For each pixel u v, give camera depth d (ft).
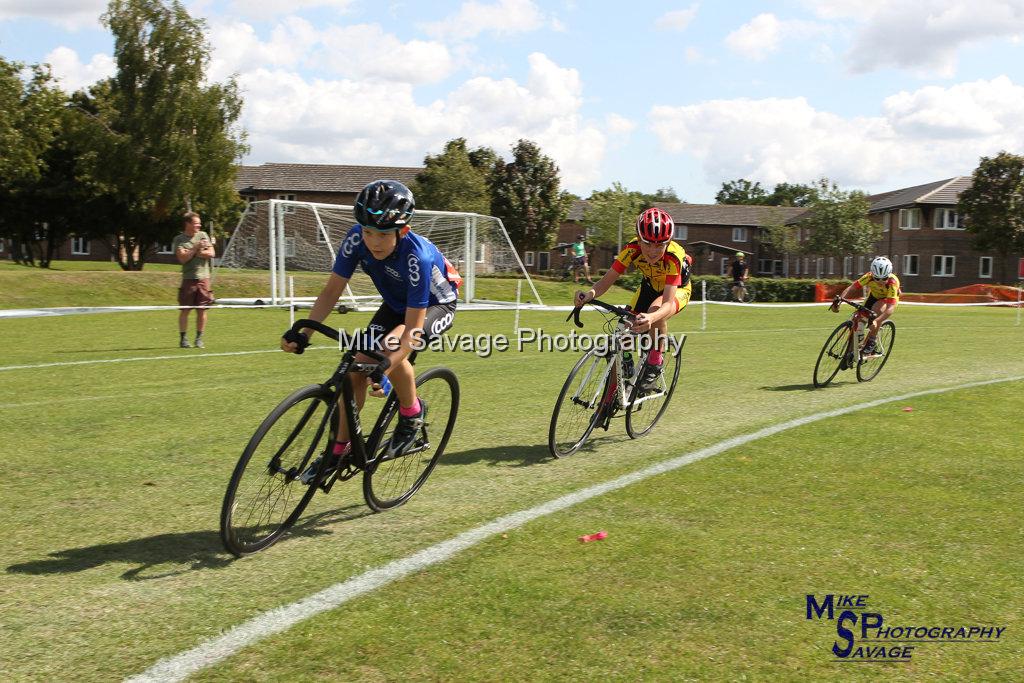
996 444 16.01
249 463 9.45
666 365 17.60
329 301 11.16
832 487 12.85
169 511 11.43
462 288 66.33
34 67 126.00
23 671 6.89
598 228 139.33
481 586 8.75
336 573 9.13
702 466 14.21
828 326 48.26
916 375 27.20
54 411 18.65
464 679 6.82
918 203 148.36
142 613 8.04
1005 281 142.10
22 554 9.68
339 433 10.71
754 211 211.00
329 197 182.09
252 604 8.27
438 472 13.87
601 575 9.11
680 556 9.73
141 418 17.93
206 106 112.06
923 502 12.06
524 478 13.47
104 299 55.52
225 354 29.71
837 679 6.92
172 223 131.34
